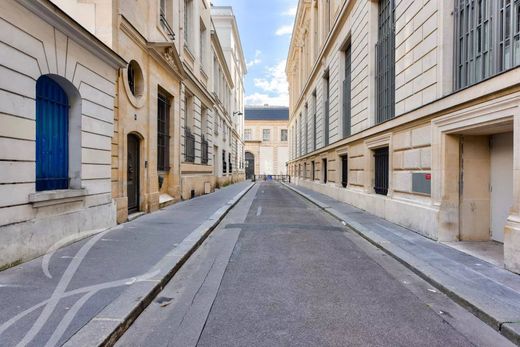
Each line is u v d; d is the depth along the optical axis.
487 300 4.03
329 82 19.58
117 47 8.59
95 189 7.39
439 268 5.34
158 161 13.09
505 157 6.75
